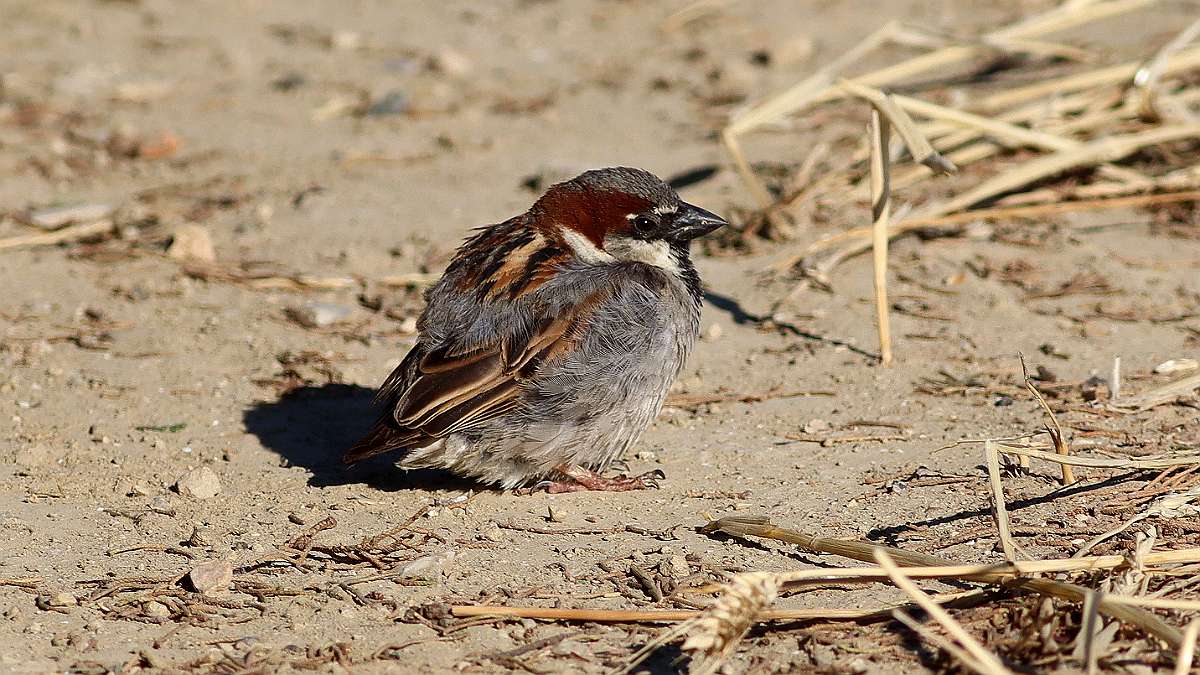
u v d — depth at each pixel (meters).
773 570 8.40
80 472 10.15
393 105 20.12
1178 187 15.26
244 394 11.66
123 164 18.09
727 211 15.70
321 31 24.66
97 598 8.26
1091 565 7.59
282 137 19.16
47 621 7.99
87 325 13.12
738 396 11.41
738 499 9.57
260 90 21.31
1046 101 17.56
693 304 10.10
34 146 18.64
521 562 8.68
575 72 22.03
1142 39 21.05
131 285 14.08
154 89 20.98
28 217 15.88
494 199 16.53
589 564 8.62
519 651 7.52
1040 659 7.09
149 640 7.78
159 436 10.80
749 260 14.58
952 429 10.55
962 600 7.75
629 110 20.05
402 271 14.38
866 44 16.27
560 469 9.87
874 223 11.80
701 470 10.12
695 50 22.84
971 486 9.51
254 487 9.93
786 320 12.99
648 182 10.17
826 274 13.73
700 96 20.47
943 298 13.28
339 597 8.23
